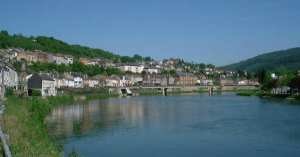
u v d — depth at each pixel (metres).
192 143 65.12
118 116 105.50
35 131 54.25
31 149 39.06
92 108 131.25
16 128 48.69
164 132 76.88
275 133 74.56
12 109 66.94
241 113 114.50
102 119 97.88
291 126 83.88
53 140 62.19
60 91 183.00
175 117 104.31
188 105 149.75
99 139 68.12
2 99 86.75
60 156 44.41
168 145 63.59
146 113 115.12
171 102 170.00
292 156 55.06
